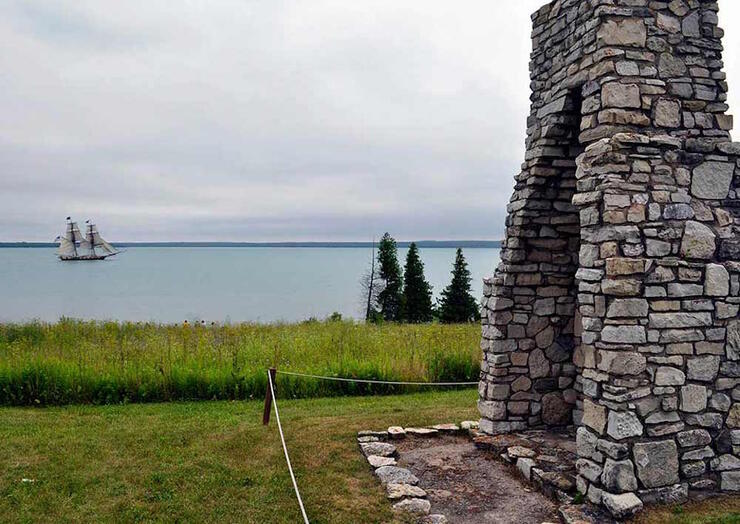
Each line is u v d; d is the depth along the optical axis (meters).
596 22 7.18
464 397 12.77
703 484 6.70
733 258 6.99
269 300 78.94
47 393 11.85
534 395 9.41
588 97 7.36
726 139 7.29
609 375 6.47
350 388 13.24
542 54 8.94
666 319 6.57
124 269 154.50
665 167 6.85
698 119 7.24
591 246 6.87
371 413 11.10
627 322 6.44
